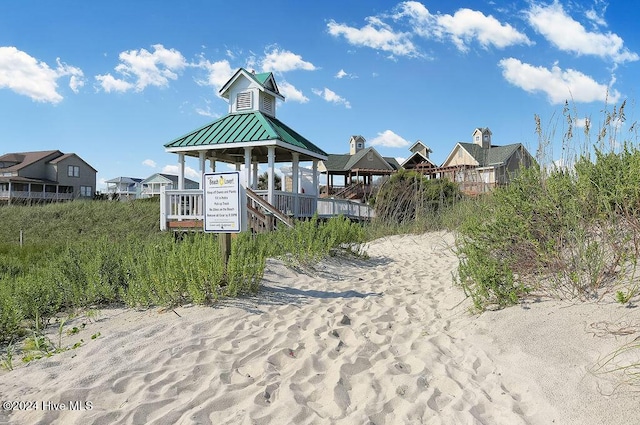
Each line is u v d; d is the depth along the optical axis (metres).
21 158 68.44
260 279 6.53
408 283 7.37
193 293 5.66
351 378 3.67
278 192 15.42
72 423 3.01
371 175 49.97
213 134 15.73
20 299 5.77
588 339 3.60
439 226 13.44
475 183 15.01
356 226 10.97
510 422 2.83
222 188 6.54
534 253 5.36
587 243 5.02
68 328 5.28
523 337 3.97
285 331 4.83
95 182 71.38
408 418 3.02
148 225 19.55
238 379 3.70
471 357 3.86
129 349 4.28
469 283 6.10
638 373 2.94
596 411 2.74
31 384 3.61
